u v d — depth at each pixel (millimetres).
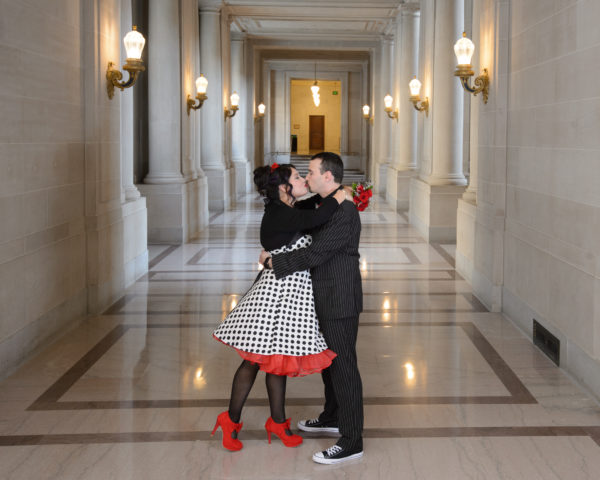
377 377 5219
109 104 7422
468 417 4434
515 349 5902
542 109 5828
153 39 11750
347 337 3801
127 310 7262
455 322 6801
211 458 3861
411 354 5777
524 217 6375
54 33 6098
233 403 3957
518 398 4758
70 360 5613
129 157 9039
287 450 3973
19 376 5215
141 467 3744
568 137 5176
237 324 3754
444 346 6000
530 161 6180
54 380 5137
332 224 3721
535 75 6020
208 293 8070
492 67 7195
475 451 3936
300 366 3799
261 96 27141
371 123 25219
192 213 12719
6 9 5082
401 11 17141
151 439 4109
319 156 3869
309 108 38469
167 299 7766
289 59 27062
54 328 6164
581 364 4965
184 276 9078
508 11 6898
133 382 5102
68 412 4523
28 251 5562
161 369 5398
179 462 3809
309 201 4062
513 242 6758
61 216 6309
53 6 6074
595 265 4664
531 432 4191
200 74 13727
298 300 3742
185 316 7020
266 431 4246
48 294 6008
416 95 13367
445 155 12258
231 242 12023
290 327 3695
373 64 23453
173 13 11789
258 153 26656
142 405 4652
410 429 4254
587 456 3859
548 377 5188
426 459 3838
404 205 17328
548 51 5656
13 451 3934
